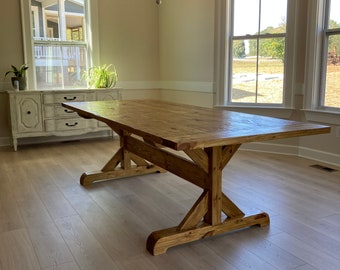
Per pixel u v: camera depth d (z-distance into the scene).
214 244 2.11
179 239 2.05
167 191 3.02
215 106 4.71
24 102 4.51
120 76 5.54
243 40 4.47
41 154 4.37
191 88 5.10
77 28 5.18
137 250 2.04
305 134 1.96
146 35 5.64
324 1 3.80
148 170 3.46
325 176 3.39
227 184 3.17
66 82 5.21
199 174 2.23
